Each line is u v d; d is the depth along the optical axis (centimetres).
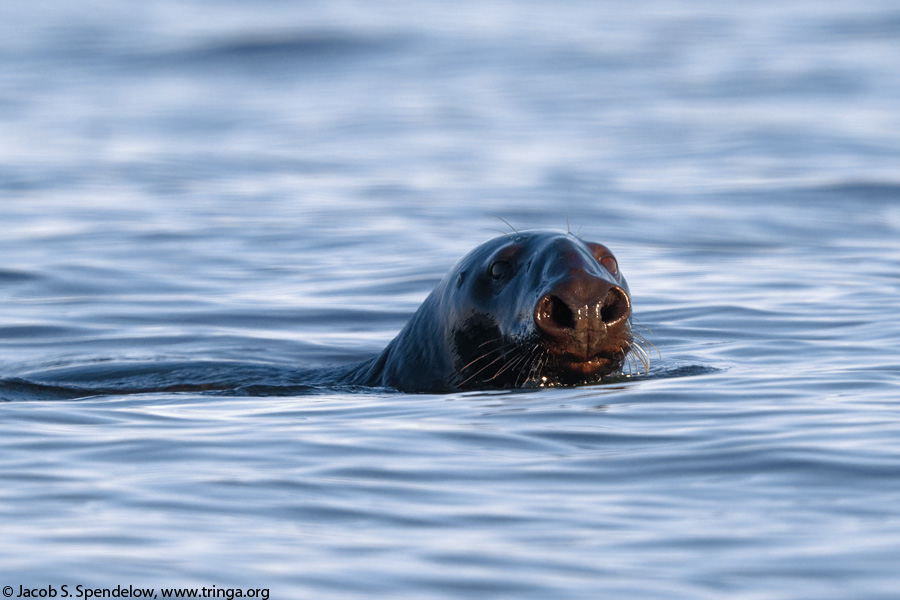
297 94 11875
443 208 6025
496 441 2097
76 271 4538
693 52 13512
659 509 1711
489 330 2527
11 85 12512
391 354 2844
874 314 3522
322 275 4438
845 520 1636
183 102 11500
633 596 1403
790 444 1992
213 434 2203
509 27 16138
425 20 17012
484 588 1438
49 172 7388
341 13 18088
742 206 6034
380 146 8650
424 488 1831
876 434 2048
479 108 10475
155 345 3503
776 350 3080
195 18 17900
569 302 2283
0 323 3797
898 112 9456
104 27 16975
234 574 1480
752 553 1523
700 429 2131
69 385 2905
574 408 2314
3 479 1895
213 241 5153
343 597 1417
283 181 7119
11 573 1474
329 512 1723
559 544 1577
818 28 15150
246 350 3412
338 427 2244
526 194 6456
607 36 15062
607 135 8850
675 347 3192
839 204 6075
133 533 1627
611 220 5659
